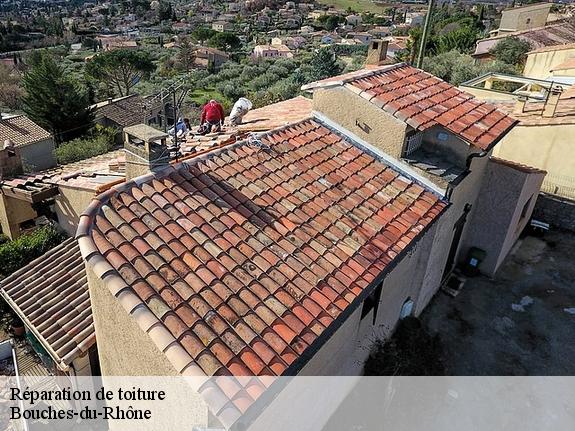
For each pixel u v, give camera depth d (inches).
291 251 319.9
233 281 281.7
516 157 792.9
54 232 598.5
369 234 362.9
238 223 324.8
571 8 2802.7
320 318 281.9
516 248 674.2
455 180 426.3
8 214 712.4
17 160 716.7
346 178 414.6
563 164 750.5
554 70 1138.7
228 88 2015.3
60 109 1428.4
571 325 532.4
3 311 522.6
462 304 556.1
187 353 237.5
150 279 266.2
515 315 543.8
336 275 316.5
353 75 476.4
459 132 428.5
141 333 269.6
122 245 281.4
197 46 3457.2
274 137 432.1
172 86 394.3
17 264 565.6
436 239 467.8
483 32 2504.9
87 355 399.9
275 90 1694.1
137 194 316.8
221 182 356.5
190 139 488.4
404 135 429.7
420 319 528.4
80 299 426.9
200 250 293.1
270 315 270.1
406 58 1529.3
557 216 725.3
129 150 348.2
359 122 451.8
